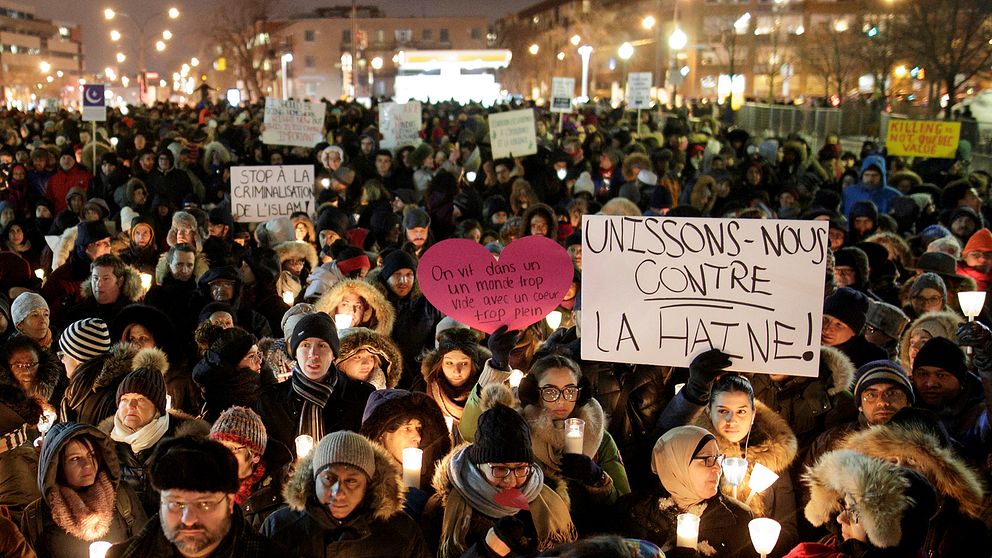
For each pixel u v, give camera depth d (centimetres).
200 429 421
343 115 2422
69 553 356
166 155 1223
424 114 2781
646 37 7144
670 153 1451
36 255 1016
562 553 245
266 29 8275
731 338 452
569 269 518
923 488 306
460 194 1062
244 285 726
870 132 2908
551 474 405
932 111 2634
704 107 3934
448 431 431
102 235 769
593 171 1505
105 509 360
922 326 523
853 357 529
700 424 436
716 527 381
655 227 457
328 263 724
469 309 519
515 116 1345
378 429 418
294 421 463
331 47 10356
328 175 1291
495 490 355
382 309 594
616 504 398
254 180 1021
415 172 1335
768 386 478
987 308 684
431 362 492
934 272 671
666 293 459
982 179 1260
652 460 392
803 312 443
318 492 338
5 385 409
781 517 414
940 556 359
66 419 494
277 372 542
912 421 381
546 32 8844
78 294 755
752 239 446
